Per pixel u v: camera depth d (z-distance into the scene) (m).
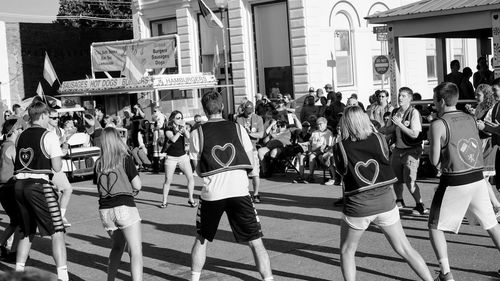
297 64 22.12
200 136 6.33
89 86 22.17
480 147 6.18
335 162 5.79
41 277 2.04
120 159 6.43
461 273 6.79
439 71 18.12
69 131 17.16
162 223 10.63
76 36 32.47
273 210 10.95
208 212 6.30
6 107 27.50
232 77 24.02
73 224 11.10
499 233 6.18
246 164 6.32
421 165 13.34
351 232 5.79
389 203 5.71
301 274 7.15
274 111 17.25
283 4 22.48
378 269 7.10
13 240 8.55
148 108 20.44
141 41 24.16
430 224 6.24
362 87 23.67
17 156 7.09
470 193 6.10
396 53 14.93
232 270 7.50
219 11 24.12
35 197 6.96
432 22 14.22
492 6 13.11
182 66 25.61
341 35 23.20
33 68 30.92
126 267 8.06
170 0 25.66
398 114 9.55
